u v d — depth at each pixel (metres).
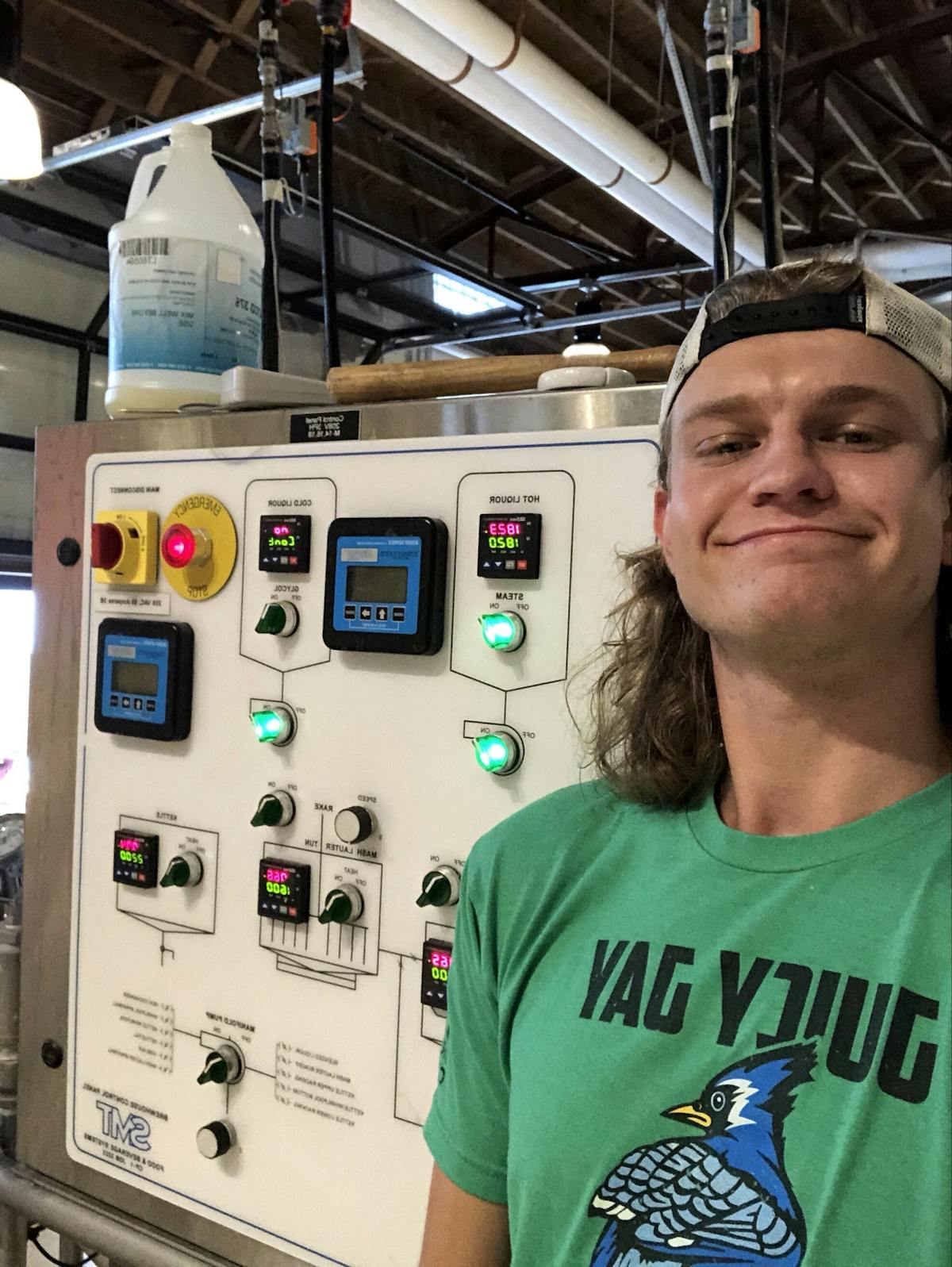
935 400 0.62
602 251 3.73
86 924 1.16
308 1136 0.99
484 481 0.91
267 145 1.25
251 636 1.04
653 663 0.75
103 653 1.12
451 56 2.10
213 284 1.15
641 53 2.85
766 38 1.07
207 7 2.61
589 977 0.63
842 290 0.62
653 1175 0.56
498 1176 0.71
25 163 1.50
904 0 2.72
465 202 3.73
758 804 0.65
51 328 3.41
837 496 0.58
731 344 0.63
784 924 0.58
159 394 1.14
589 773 0.85
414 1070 0.93
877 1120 0.50
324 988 0.99
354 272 3.50
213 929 1.06
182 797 1.09
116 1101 1.13
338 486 0.98
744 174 3.26
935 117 3.42
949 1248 0.47
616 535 0.85
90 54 2.87
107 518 1.14
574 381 0.88
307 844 1.00
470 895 0.74
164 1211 1.09
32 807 1.21
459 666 0.92
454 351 4.65
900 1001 0.52
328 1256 0.97
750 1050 0.55
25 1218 1.23
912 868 0.57
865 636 0.57
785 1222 0.51
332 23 1.27
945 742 0.67
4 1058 1.22
